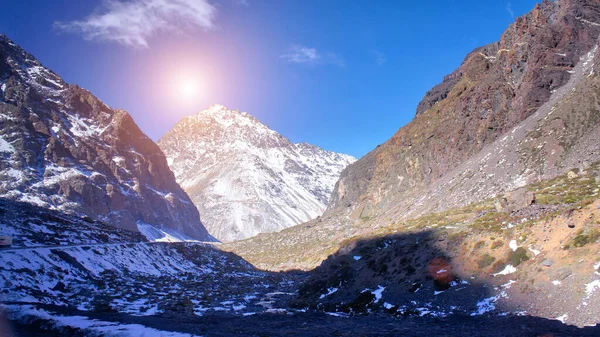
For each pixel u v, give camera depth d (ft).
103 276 271.49
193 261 424.46
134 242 399.03
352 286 197.77
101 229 407.64
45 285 220.02
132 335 137.49
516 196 202.18
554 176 249.55
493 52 522.88
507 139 342.64
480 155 370.12
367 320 152.46
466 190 328.29
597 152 239.71
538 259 135.64
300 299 217.97
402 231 248.32
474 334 111.55
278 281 349.82
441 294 150.82
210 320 170.60
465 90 513.86
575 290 115.65
